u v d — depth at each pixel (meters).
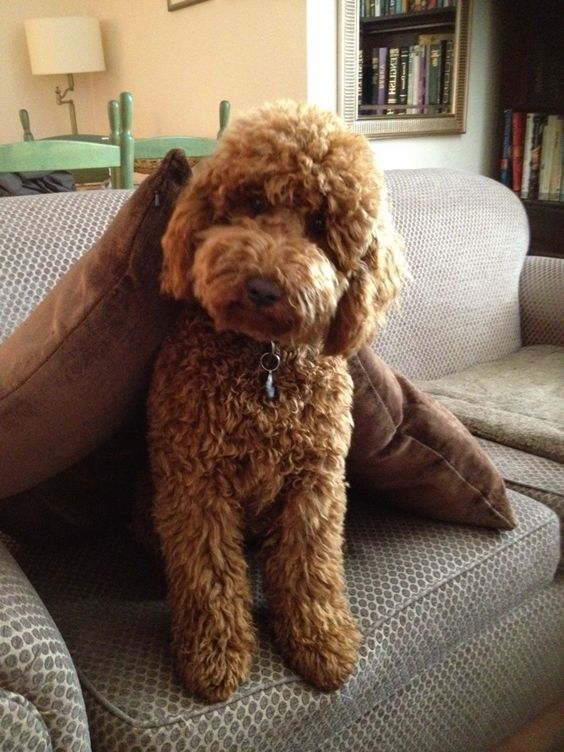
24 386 0.82
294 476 0.92
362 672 0.94
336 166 0.84
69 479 1.03
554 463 1.42
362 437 1.05
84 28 3.80
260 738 0.86
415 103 2.80
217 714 0.83
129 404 0.94
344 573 1.06
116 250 0.80
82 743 0.74
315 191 0.84
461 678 1.17
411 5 2.68
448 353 1.93
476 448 1.15
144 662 0.88
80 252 1.26
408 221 1.86
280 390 0.87
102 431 0.94
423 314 1.87
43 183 2.37
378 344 1.78
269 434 0.87
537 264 2.14
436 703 1.14
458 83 2.84
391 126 2.73
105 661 0.88
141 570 1.08
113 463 1.05
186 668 0.85
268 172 0.83
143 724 0.80
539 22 2.71
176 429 0.88
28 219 1.25
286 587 0.93
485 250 2.01
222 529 0.90
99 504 1.09
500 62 2.99
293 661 0.90
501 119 3.08
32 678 0.69
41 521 1.06
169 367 0.89
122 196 1.37
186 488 0.88
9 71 4.29
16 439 0.85
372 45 2.67
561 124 2.73
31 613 0.72
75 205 1.30
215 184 0.85
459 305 1.95
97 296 0.80
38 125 4.46
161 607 1.00
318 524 0.93
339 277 0.87
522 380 1.80
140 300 0.82
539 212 2.70
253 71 2.90
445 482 1.12
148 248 0.81
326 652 0.90
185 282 0.83
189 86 3.40
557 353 2.00
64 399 0.83
